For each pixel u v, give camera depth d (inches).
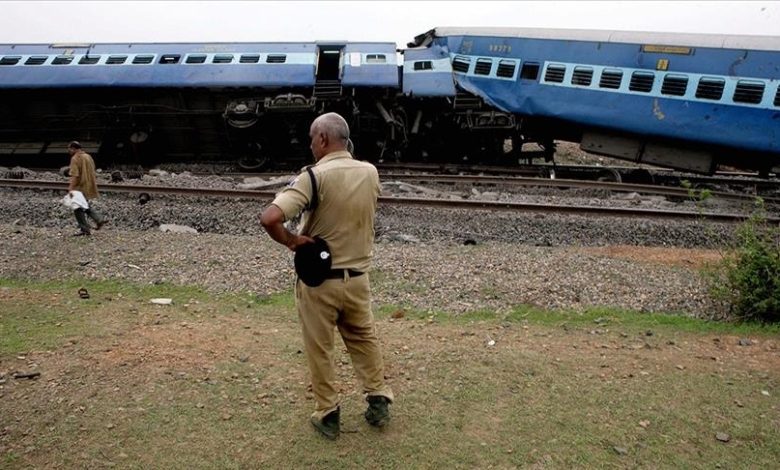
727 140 540.1
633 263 296.0
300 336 191.6
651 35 570.6
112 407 141.6
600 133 626.2
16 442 126.7
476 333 198.8
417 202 409.7
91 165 329.7
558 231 374.6
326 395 131.0
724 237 370.3
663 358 180.9
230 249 295.1
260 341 186.1
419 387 157.9
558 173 679.7
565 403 150.8
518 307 228.4
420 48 699.4
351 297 125.8
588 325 211.9
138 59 645.9
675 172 756.0
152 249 294.0
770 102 514.9
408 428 138.3
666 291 249.9
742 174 762.8
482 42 660.7
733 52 530.9
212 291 238.8
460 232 360.8
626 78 578.6
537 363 173.8
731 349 191.3
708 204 502.3
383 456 127.5
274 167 679.1
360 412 144.9
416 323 209.6
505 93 644.1
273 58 644.1
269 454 127.0
